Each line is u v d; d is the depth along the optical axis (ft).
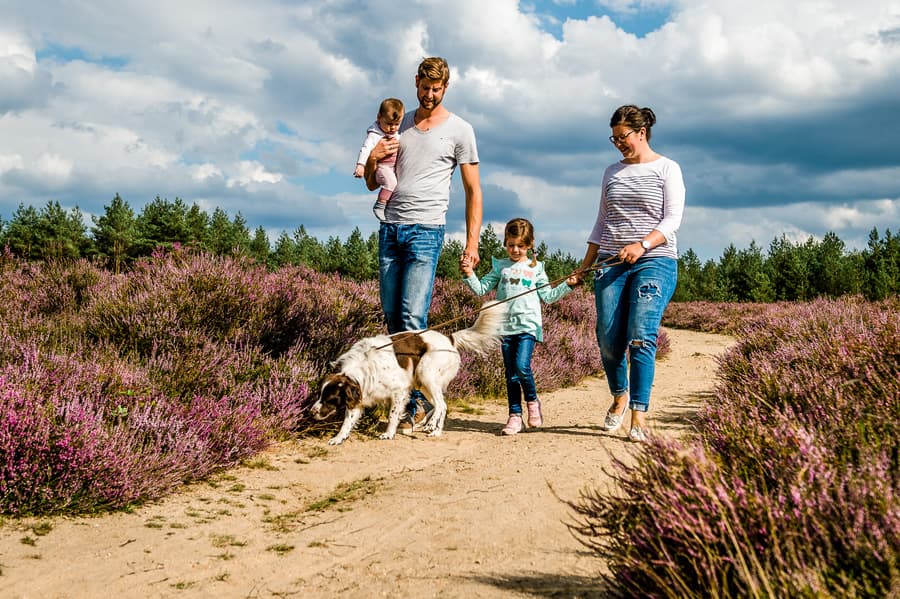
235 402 17.03
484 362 26.37
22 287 27.81
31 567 9.22
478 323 19.10
